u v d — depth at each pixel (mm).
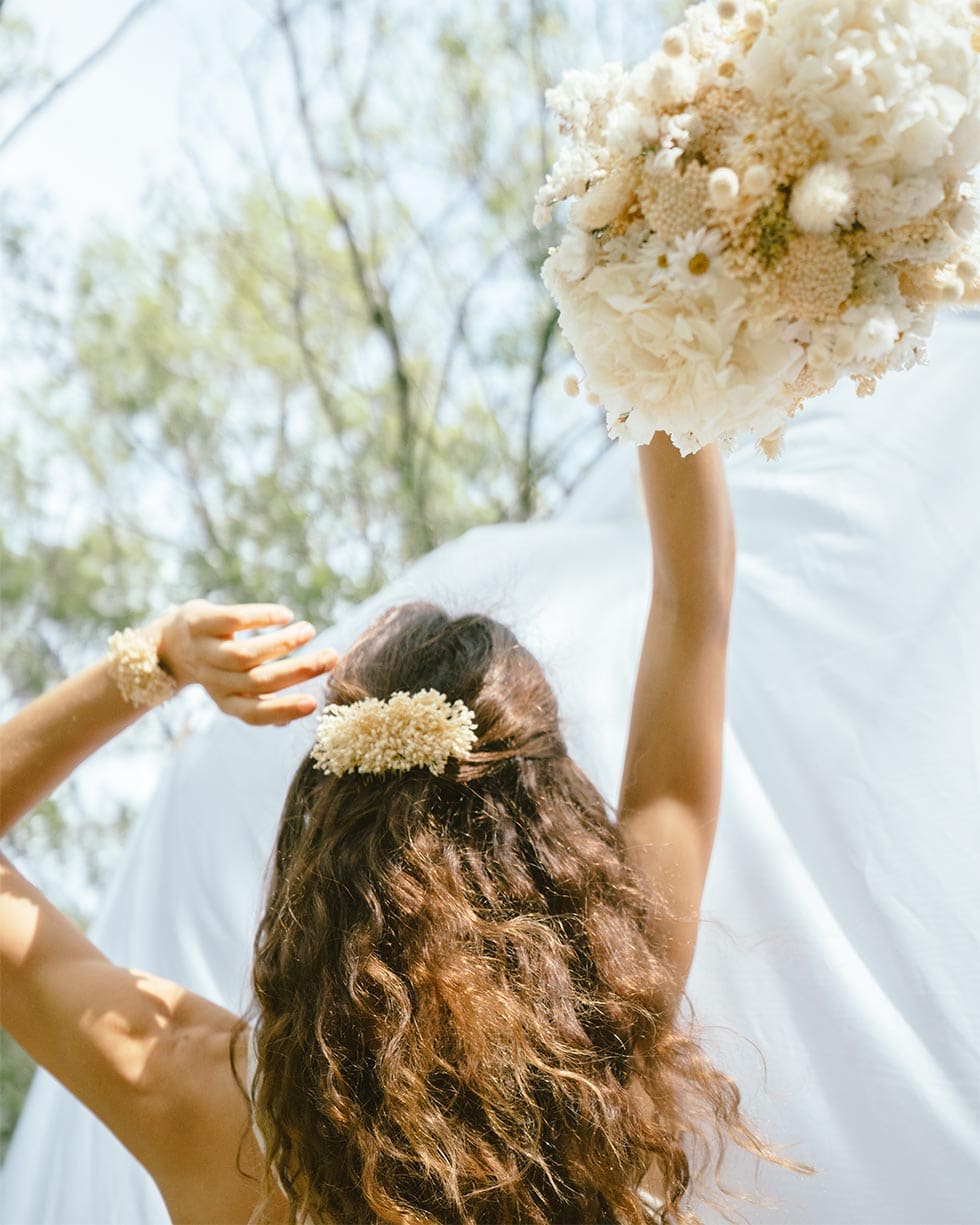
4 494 9164
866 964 1718
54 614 9203
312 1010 1202
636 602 2270
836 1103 1663
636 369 1068
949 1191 1593
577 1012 1214
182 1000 1273
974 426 1977
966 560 1883
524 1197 1137
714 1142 1637
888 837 1759
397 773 1297
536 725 1337
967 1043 1640
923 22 1015
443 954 1194
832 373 1054
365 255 8961
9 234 8477
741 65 1036
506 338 8867
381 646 1404
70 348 9023
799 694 1890
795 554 2000
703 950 1777
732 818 1840
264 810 2297
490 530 2586
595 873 1271
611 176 1075
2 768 1306
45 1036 1230
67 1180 2111
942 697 1810
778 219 1029
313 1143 1171
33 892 1296
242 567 7910
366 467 8719
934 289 1087
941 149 1024
